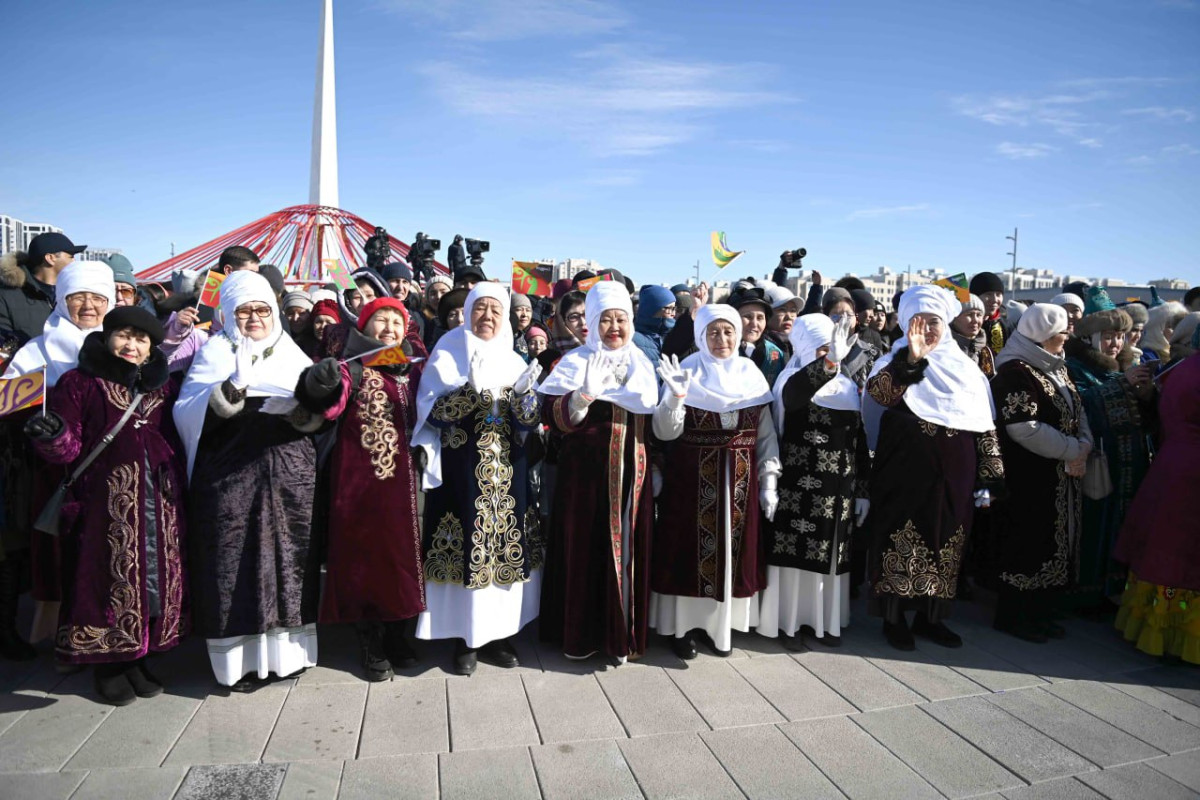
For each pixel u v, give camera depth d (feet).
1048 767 9.78
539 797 8.82
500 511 11.91
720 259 23.25
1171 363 15.39
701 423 12.57
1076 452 13.61
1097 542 15.21
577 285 19.20
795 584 13.32
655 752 9.83
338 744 9.79
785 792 9.07
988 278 19.95
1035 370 13.94
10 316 13.46
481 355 11.97
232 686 10.97
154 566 10.41
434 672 11.93
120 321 10.13
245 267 16.99
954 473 13.03
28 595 15.15
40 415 9.77
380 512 11.35
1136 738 10.56
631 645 12.33
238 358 10.21
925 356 12.77
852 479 13.17
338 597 11.33
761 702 11.26
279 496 10.84
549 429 13.64
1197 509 12.60
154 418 10.66
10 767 9.07
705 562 12.50
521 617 12.36
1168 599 13.02
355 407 11.41
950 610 13.58
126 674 10.85
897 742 10.28
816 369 12.41
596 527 12.13
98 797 8.57
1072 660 13.17
